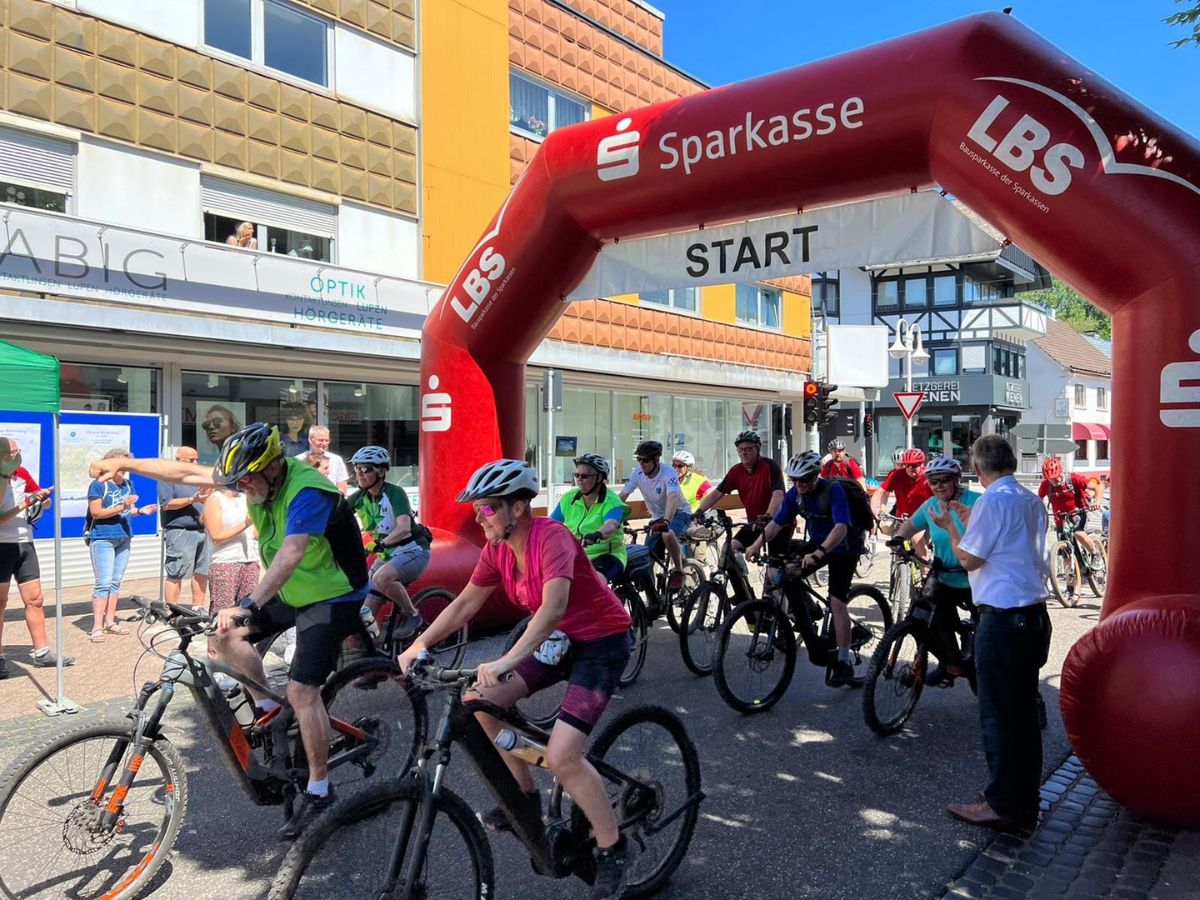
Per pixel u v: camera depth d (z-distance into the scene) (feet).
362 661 12.83
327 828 8.11
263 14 37.96
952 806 12.91
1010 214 15.43
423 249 44.19
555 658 10.15
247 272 35.99
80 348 32.89
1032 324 122.31
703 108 19.56
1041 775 13.76
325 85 40.42
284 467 11.60
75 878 10.27
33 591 20.56
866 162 17.79
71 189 32.37
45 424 26.00
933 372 123.95
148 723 10.44
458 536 23.99
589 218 21.95
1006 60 15.69
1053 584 29.73
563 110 53.98
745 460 22.75
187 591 31.09
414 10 43.78
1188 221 13.39
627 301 57.67
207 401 37.11
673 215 20.84
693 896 10.62
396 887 8.52
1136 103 14.71
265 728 11.75
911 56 16.83
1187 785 11.89
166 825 10.64
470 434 24.36
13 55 30.55
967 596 16.85
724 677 17.22
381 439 43.96
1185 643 12.21
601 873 9.61
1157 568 13.30
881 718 16.26
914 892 10.71
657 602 21.47
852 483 19.02
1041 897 10.54
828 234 20.75
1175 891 10.66
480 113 47.14
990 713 12.48
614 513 18.95
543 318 24.35
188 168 35.35
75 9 32.04
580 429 57.77
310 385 40.86
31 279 29.68
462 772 14.43
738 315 69.26
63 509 26.35
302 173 39.11
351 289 39.83
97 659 21.26
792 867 11.35
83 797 10.21
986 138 15.47
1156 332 13.53
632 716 10.54
